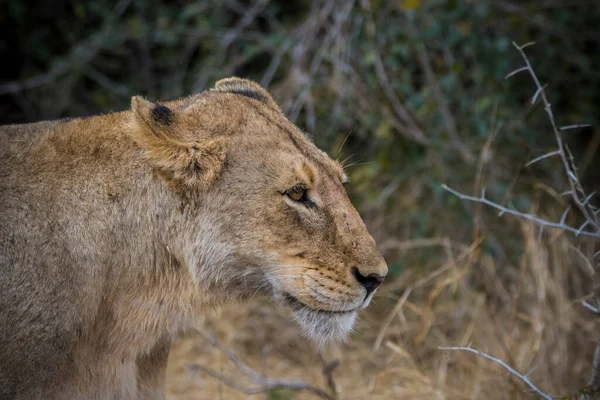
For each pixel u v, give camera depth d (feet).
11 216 21.93
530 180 41.14
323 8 43.42
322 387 34.32
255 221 23.29
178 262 23.79
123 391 23.89
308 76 41.42
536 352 32.14
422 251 40.50
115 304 23.36
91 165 23.16
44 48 47.83
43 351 21.57
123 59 48.65
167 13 47.01
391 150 42.09
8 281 21.43
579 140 47.11
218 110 24.02
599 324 33.71
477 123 40.27
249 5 48.60
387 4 42.29
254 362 36.60
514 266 38.78
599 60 47.70
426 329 33.19
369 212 42.34
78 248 22.41
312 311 23.77
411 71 43.45
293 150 23.70
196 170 23.24
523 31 44.45
